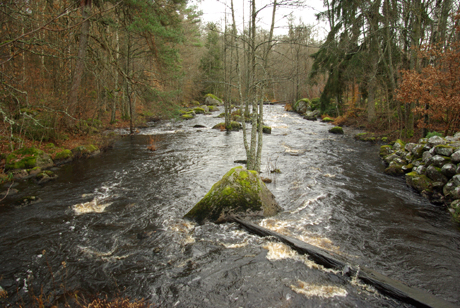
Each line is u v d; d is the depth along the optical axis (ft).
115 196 27.27
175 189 29.32
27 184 30.78
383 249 17.67
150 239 18.95
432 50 34.86
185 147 51.75
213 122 90.58
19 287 14.34
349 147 51.70
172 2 52.85
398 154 37.91
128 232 20.01
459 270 15.46
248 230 19.92
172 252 17.39
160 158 43.27
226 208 21.35
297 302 13.06
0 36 27.50
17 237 19.35
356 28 64.49
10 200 26.14
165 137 63.16
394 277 14.89
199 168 37.50
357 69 66.64
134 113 83.61
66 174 34.76
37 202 25.68
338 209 23.88
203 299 13.37
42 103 43.14
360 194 27.50
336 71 76.74
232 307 12.84
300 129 75.72
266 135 65.16
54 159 39.19
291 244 17.48
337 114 93.76
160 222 21.54
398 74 53.83
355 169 36.70
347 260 16.03
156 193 28.09
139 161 41.50
